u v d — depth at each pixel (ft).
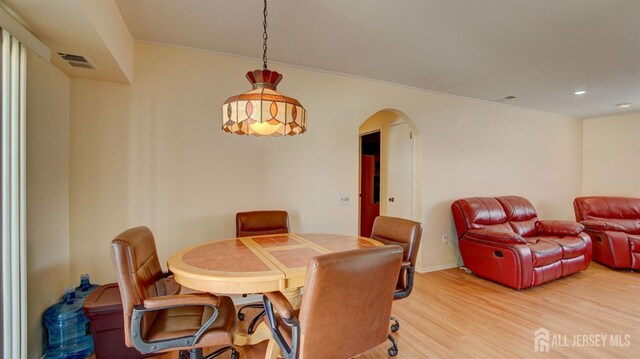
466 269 12.96
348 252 4.17
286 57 9.30
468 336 7.56
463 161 13.74
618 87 11.91
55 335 6.29
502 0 6.23
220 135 9.10
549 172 16.63
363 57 9.29
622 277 12.14
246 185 9.47
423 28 7.44
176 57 8.56
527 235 13.29
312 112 10.40
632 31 7.45
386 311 4.77
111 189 7.93
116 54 6.49
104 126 7.86
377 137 19.48
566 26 7.25
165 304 4.48
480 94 13.08
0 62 4.40
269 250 6.39
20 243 4.75
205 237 8.93
